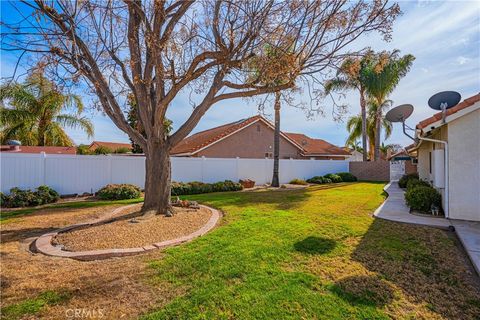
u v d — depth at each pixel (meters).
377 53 7.12
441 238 5.73
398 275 4.02
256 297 3.34
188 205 9.07
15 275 4.00
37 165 11.44
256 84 7.11
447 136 7.49
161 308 3.14
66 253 4.85
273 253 4.79
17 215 8.23
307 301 3.27
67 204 10.24
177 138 7.88
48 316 3.00
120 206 9.66
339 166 24.02
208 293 3.44
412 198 8.59
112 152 29.28
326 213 8.30
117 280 3.83
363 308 3.16
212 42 6.91
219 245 5.20
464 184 7.23
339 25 6.15
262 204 10.12
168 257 4.63
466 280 3.90
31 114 16.50
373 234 6.00
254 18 6.23
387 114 8.24
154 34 6.78
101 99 7.66
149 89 7.70
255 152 24.34
